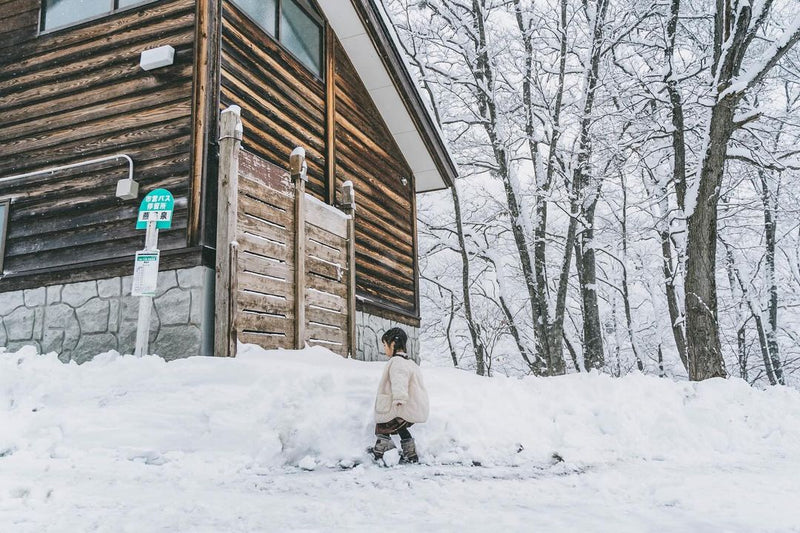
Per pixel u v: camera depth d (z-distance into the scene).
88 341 7.08
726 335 20.61
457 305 20.48
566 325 19.14
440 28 18.25
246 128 7.89
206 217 6.94
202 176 6.95
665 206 18.03
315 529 2.71
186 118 7.26
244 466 4.42
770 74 16.25
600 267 22.00
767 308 19.11
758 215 17.58
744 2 10.58
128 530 2.71
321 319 8.52
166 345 6.65
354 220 9.92
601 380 6.24
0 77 8.49
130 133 7.54
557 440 5.42
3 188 8.16
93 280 7.24
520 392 6.02
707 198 10.53
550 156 16.61
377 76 11.55
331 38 10.58
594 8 16.00
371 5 10.36
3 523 2.79
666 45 13.98
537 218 17.16
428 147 12.90
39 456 4.36
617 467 4.64
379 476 4.21
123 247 7.27
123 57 7.81
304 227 8.12
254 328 6.99
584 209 17.12
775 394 6.88
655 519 2.88
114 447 4.52
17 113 8.28
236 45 7.95
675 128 13.50
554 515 2.98
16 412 4.82
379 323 11.28
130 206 7.34
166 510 3.06
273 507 3.17
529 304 21.50
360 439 4.98
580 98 16.58
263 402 5.05
